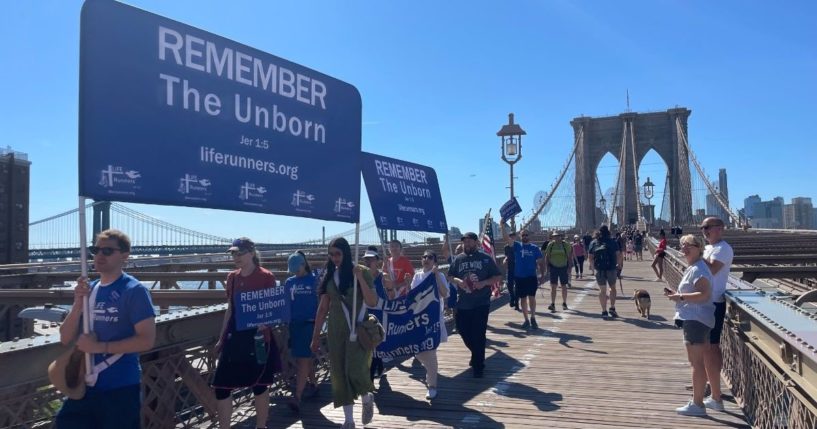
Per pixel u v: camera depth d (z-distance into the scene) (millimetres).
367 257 5746
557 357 7566
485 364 7215
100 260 2918
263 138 3750
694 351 4977
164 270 14430
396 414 5262
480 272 6652
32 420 3271
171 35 3246
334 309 4645
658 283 18125
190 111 3328
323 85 4184
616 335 9180
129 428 2922
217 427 4750
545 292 15742
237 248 4289
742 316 5102
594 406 5391
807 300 5328
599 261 11133
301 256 5512
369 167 5859
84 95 2871
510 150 18328
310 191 4062
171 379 4379
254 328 4305
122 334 2891
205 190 3387
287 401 5332
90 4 2900
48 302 9992
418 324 5699
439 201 6633
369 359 4699
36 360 3289
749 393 4895
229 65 3555
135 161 3049
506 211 12578
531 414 5195
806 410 3375
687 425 4801
